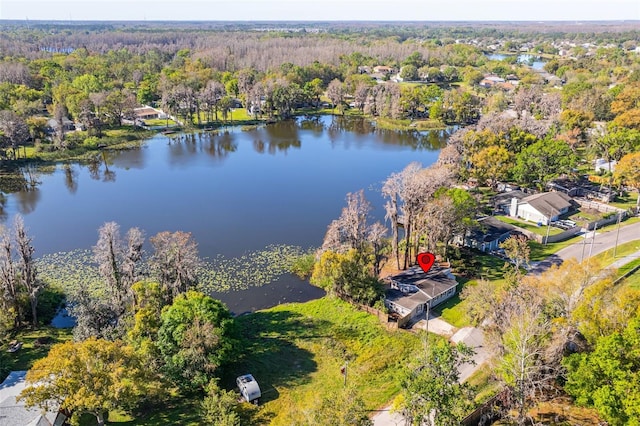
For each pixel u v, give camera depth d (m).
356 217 68.75
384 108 187.50
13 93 173.88
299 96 197.25
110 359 41.84
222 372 50.50
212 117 183.25
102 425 42.50
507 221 90.19
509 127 117.88
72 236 87.19
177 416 44.47
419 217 72.19
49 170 125.69
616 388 34.78
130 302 57.19
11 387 45.66
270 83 192.25
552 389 43.56
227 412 43.50
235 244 84.81
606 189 101.38
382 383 49.34
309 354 54.44
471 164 111.69
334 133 170.62
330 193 111.31
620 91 160.88
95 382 39.84
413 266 73.19
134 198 107.56
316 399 40.09
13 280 58.88
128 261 58.06
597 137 114.06
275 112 189.50
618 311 41.56
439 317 61.66
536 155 101.38
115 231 65.00
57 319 62.56
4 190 111.31
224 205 103.62
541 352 39.25
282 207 102.62
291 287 71.25
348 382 49.25
